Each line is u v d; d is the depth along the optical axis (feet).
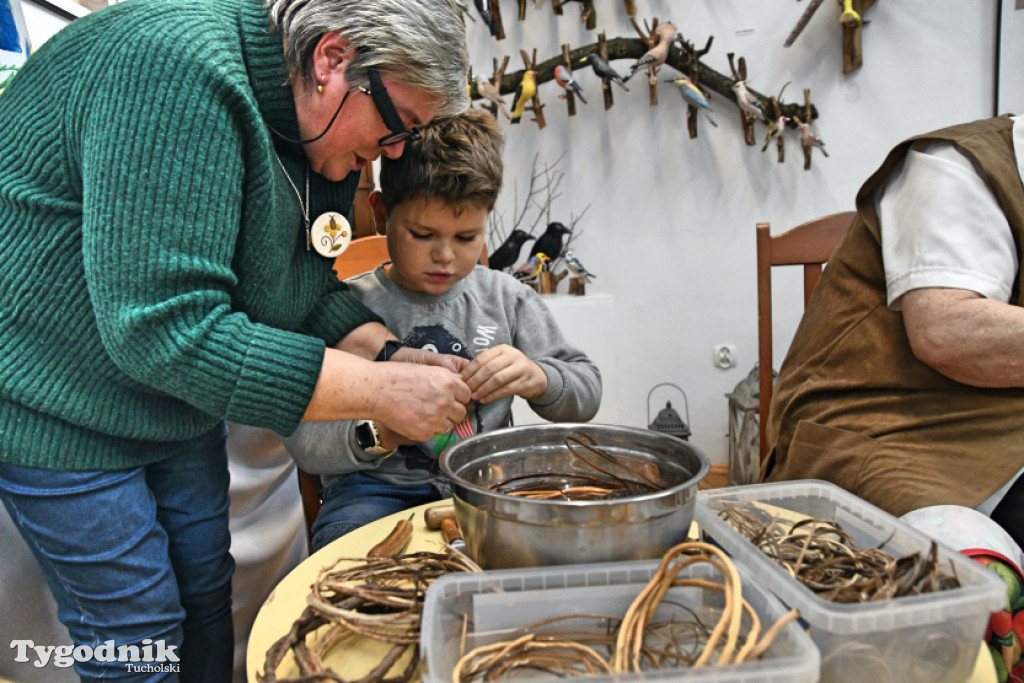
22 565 3.09
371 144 2.52
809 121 7.24
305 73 2.31
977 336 2.99
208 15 2.19
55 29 4.05
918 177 3.32
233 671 3.40
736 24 7.43
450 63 2.43
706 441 8.26
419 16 2.29
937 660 1.62
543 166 8.05
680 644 1.67
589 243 8.14
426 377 2.41
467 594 1.73
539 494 2.49
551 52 7.80
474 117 3.55
